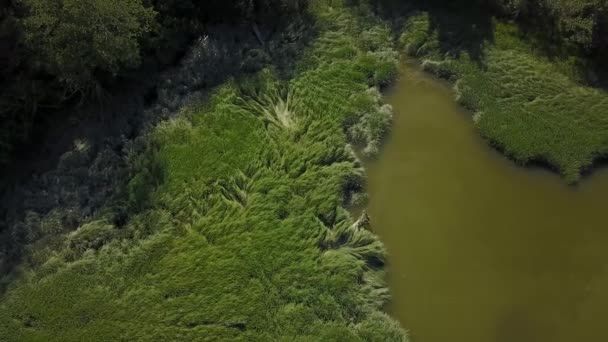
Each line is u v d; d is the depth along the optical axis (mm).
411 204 22641
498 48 25906
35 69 24844
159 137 24281
